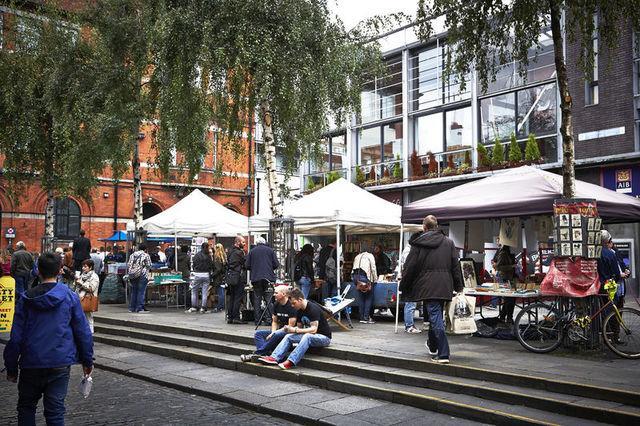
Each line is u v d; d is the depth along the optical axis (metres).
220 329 10.88
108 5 16.75
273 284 11.52
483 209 9.31
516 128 20.64
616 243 17.31
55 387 4.66
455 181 21.77
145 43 14.95
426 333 10.20
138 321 12.40
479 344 8.92
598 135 17.81
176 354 9.95
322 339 8.50
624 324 7.77
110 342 11.56
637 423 5.21
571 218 8.06
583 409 5.57
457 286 7.67
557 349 8.20
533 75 20.19
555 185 8.89
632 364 7.21
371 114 26.03
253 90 12.59
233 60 12.03
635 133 17.08
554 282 8.02
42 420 6.22
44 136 18.31
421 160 23.77
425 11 10.14
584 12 9.88
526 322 8.38
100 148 16.41
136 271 14.88
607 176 17.70
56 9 18.08
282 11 12.19
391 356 7.75
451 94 22.81
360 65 14.21
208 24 11.88
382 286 11.92
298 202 13.17
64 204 26.92
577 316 8.05
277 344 8.65
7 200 25.06
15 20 18.03
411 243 7.82
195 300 14.94
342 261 14.02
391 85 25.14
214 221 17.22
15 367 4.63
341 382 7.30
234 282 11.91
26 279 14.78
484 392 6.37
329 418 6.05
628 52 17.22
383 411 6.32
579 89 18.33
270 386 7.65
